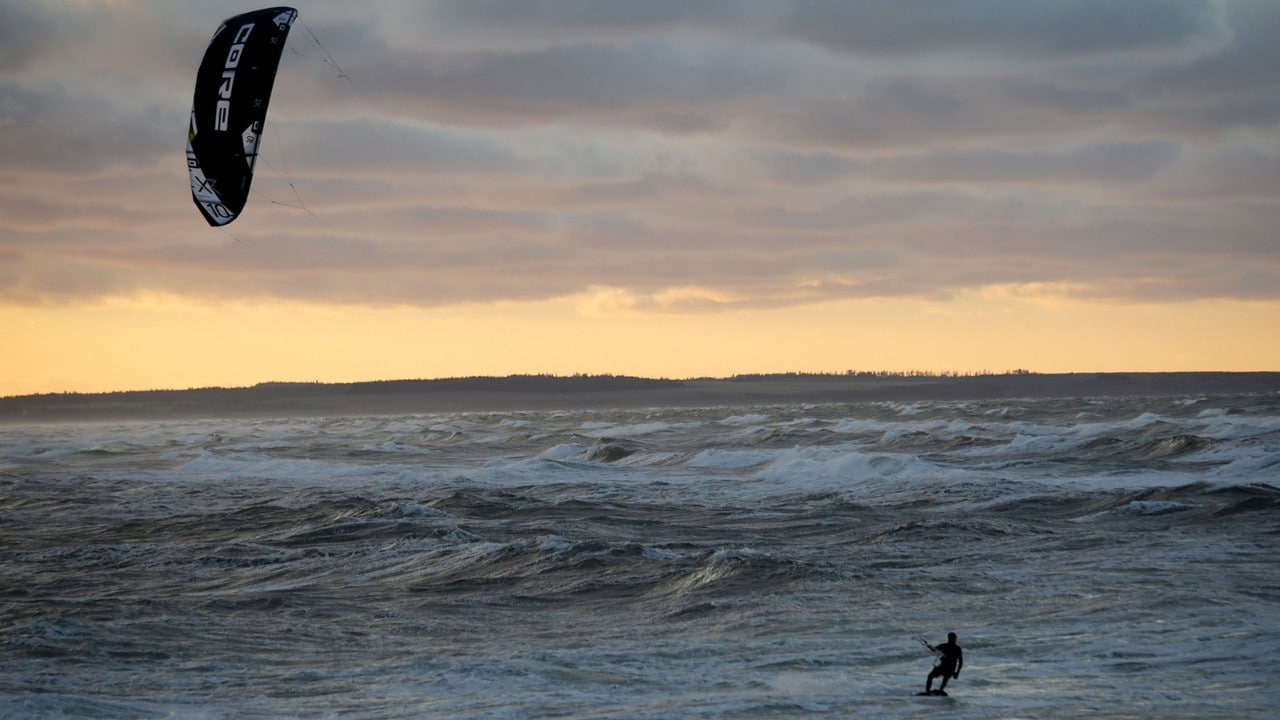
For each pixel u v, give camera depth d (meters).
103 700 49.97
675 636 61.94
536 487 158.88
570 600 74.38
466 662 55.91
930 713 44.09
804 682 50.06
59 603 74.31
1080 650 54.16
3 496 161.88
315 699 50.06
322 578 84.69
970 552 85.62
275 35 70.81
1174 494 111.62
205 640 62.88
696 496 140.75
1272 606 61.50
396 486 167.62
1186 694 45.91
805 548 91.94
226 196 70.88
